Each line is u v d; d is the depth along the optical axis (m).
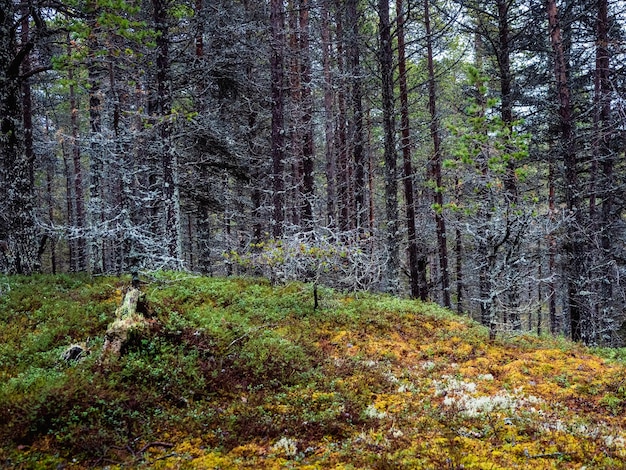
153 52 14.89
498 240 11.58
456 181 13.88
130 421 6.48
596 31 15.52
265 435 6.52
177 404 7.15
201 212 20.67
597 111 14.91
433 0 16.58
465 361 10.09
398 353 10.38
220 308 11.66
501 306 13.03
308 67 16.69
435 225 22.73
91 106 16.55
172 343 8.57
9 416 6.03
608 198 16.81
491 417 7.02
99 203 15.74
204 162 18.42
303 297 13.65
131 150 17.91
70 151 26.94
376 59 16.86
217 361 8.45
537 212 10.97
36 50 16.08
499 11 16.05
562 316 25.17
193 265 28.78
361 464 5.67
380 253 15.31
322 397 7.66
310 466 5.62
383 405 7.64
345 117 20.64
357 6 18.92
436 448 6.00
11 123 13.18
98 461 5.60
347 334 11.24
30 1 11.70
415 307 14.05
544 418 7.00
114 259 24.39
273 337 10.01
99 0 9.26
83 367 7.46
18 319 9.78
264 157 21.20
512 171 10.63
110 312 10.24
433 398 7.98
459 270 24.39
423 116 24.02
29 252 13.55
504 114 15.86
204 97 17.89
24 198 13.51
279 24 14.12
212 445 6.21
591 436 6.39
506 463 5.62
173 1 15.59
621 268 17.19
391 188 15.99
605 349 11.39
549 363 9.80
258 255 12.62
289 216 21.56
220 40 16.66
